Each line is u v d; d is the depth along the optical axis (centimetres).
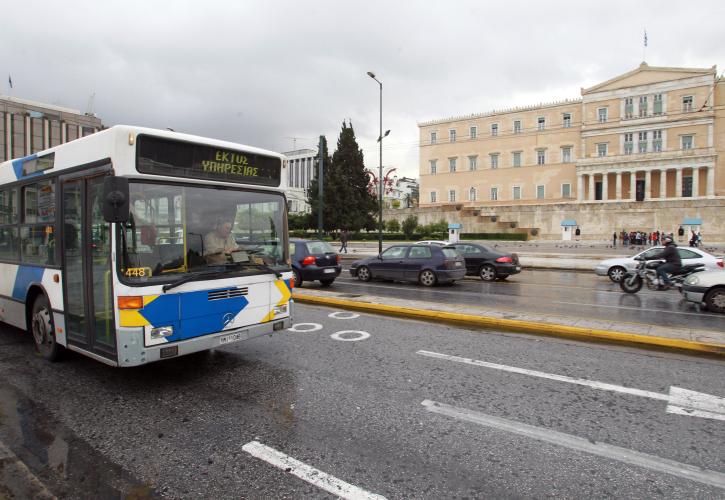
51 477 335
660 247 1667
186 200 519
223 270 542
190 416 442
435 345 706
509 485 321
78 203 536
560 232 6025
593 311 1033
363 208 5431
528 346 700
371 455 363
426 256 1560
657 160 6288
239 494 312
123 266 463
